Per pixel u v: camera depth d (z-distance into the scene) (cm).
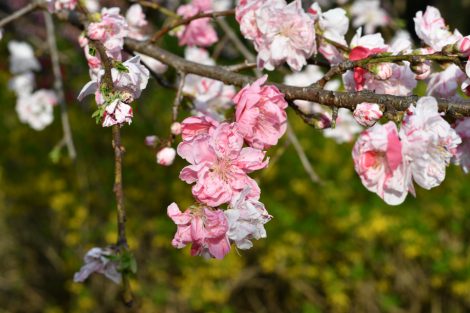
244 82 144
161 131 452
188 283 406
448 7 694
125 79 112
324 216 411
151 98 465
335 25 135
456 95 130
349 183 423
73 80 446
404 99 106
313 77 262
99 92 117
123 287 129
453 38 129
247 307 434
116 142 126
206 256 114
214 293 403
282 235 401
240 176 109
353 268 396
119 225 131
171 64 156
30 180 460
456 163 126
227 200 107
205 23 197
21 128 469
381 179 105
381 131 101
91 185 451
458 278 385
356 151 107
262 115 115
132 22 198
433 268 384
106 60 114
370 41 131
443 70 130
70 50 459
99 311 416
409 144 100
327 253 411
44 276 450
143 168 448
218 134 108
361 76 127
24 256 452
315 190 414
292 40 132
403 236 387
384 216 396
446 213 405
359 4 356
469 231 407
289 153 429
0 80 461
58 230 446
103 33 137
